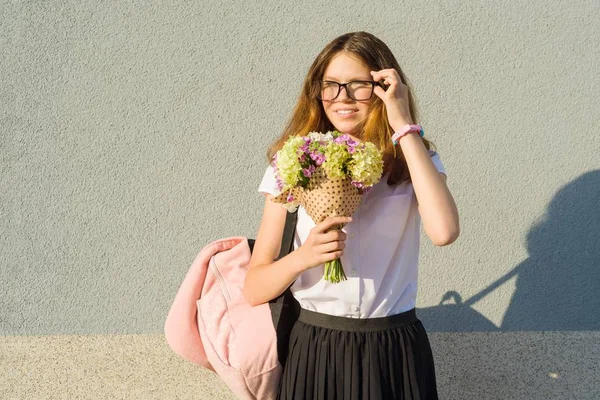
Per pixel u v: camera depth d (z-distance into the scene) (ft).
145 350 9.82
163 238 9.80
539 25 9.93
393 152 6.29
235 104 9.75
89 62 9.61
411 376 6.10
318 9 9.72
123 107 9.68
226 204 9.83
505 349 10.07
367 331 6.10
